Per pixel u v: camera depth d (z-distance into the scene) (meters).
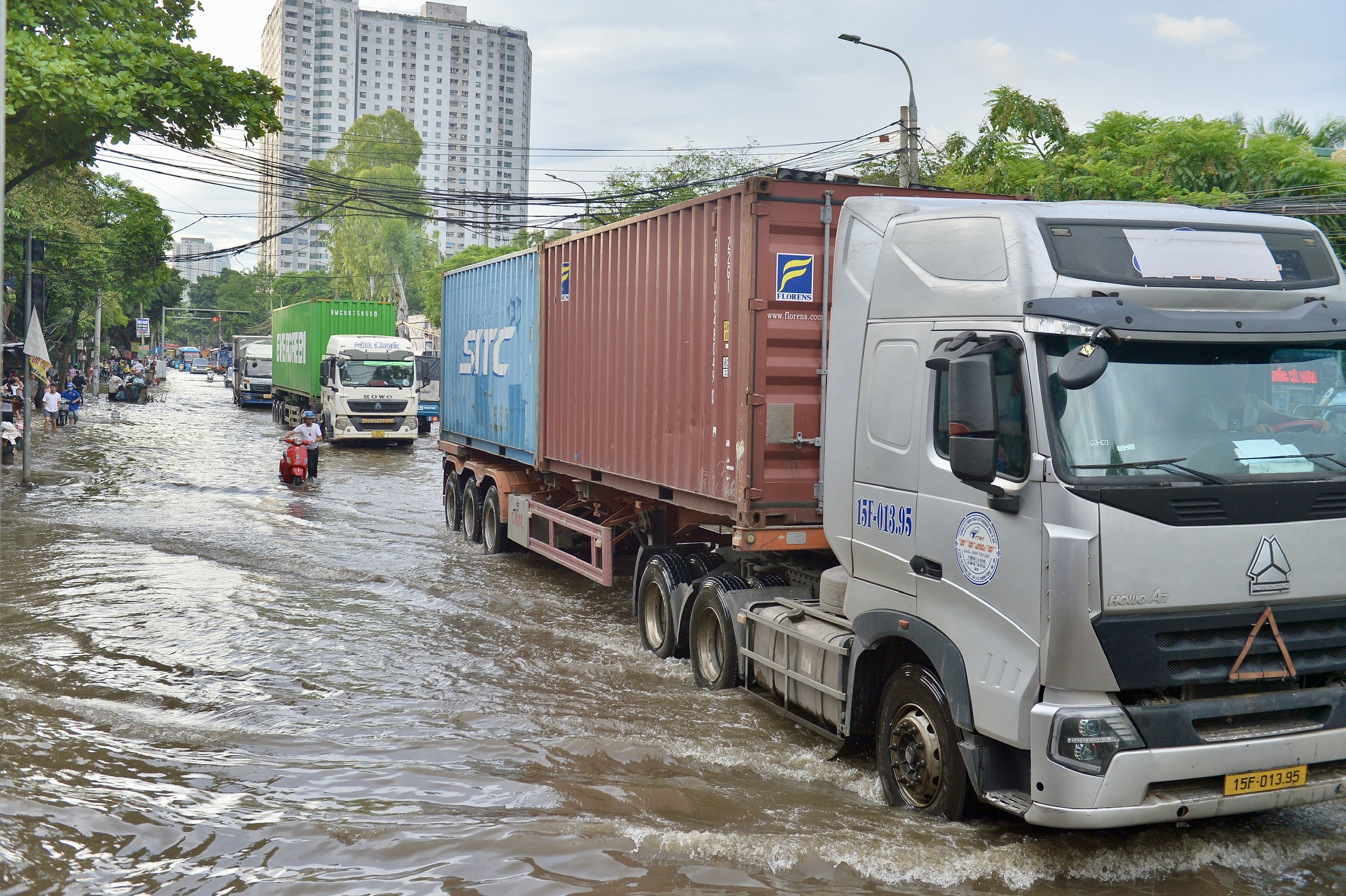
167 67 14.19
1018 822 5.41
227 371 79.94
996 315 5.00
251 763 6.36
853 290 6.23
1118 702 4.61
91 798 5.65
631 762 6.57
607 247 10.37
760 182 7.38
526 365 12.86
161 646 9.20
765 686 7.35
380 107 150.38
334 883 4.72
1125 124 22.05
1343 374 4.98
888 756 5.81
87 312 57.94
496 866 4.89
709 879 4.81
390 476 24.33
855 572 6.09
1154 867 5.03
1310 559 4.75
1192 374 4.79
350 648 9.34
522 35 158.75
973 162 23.72
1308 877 4.96
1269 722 4.83
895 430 5.72
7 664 8.48
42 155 15.17
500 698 7.93
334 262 74.31
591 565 10.90
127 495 19.44
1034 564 4.64
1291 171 18.73
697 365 8.38
